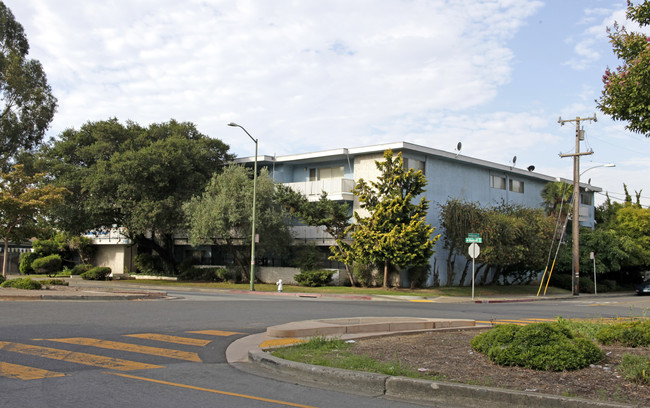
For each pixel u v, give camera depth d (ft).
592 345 26.08
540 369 24.40
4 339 33.96
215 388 22.90
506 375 23.41
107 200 119.14
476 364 25.88
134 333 38.22
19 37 143.43
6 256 87.97
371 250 94.68
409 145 106.42
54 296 64.49
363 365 25.31
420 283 105.91
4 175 88.07
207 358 30.04
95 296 66.08
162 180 117.50
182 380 24.29
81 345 32.53
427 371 24.13
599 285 143.13
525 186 143.54
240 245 120.78
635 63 26.58
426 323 41.39
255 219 104.68
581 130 117.91
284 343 32.89
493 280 124.26
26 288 72.74
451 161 119.34
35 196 90.12
